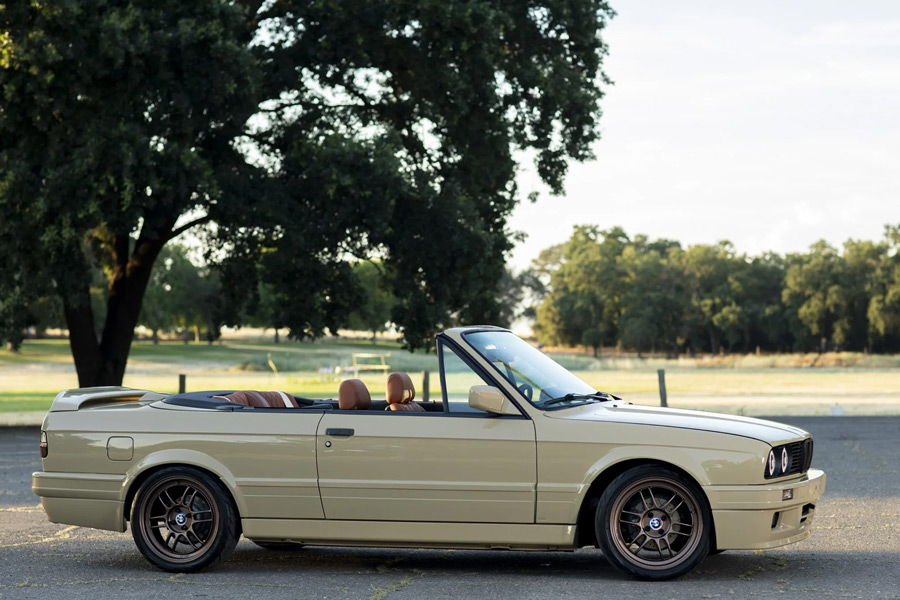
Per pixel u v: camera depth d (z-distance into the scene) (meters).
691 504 6.73
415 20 23.08
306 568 7.50
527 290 177.38
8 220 20.55
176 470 7.38
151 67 20.66
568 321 152.88
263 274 23.72
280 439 7.23
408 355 72.88
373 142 22.56
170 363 78.44
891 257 139.88
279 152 24.52
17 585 6.89
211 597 6.45
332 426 7.17
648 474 6.77
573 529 6.85
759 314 145.12
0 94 20.61
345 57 23.45
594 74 27.52
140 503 7.42
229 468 7.29
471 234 23.47
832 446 16.31
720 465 6.66
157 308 113.50
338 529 7.14
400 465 7.04
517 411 6.99
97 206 19.48
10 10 20.00
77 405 7.71
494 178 26.78
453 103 24.31
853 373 61.56
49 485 7.61
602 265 147.38
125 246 25.48
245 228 23.97
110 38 19.73
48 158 20.58
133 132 19.94
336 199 22.42
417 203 23.52
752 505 6.61
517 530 6.91
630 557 6.78
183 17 20.94
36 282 21.53
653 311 141.12
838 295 137.88
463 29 22.89
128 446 7.47
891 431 18.98
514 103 26.17
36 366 77.44
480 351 7.20
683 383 46.38
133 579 7.09
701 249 146.25
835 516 9.55
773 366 77.88
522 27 26.12
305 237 22.47
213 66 20.58
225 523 7.29
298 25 23.89
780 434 6.94
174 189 20.44
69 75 20.25
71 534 9.12
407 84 25.44
